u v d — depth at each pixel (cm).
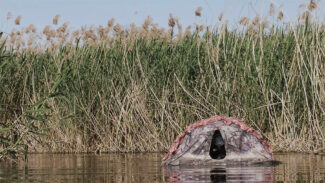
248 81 3991
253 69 4047
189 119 4091
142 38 4469
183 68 4156
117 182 2328
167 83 4134
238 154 3009
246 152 3020
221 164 2966
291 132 3869
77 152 4128
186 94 4131
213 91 4109
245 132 3069
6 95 4156
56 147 4175
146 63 4234
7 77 4172
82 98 4216
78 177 2533
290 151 3816
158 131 4175
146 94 4191
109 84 4222
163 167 2911
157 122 4209
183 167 2881
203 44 4247
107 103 4209
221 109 3984
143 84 4200
